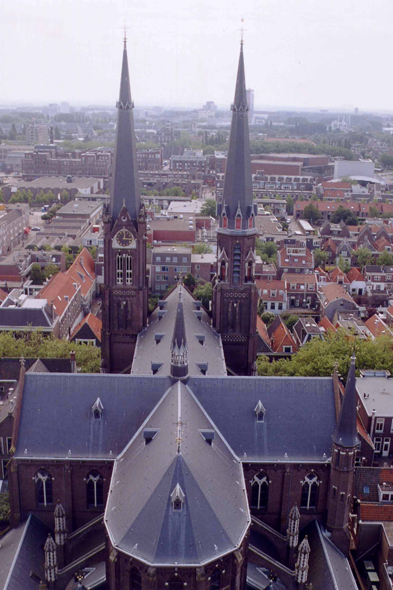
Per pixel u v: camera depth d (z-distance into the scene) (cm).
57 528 7181
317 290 19275
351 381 7212
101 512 7838
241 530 6247
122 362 11306
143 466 6631
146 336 10788
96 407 7806
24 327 14612
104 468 7650
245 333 11031
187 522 5875
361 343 13138
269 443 7800
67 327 16900
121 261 10631
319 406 8050
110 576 6384
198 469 6328
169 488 6003
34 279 19738
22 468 7650
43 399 7931
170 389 7862
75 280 19038
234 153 10044
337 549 7688
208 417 7825
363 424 11369
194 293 17888
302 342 15525
